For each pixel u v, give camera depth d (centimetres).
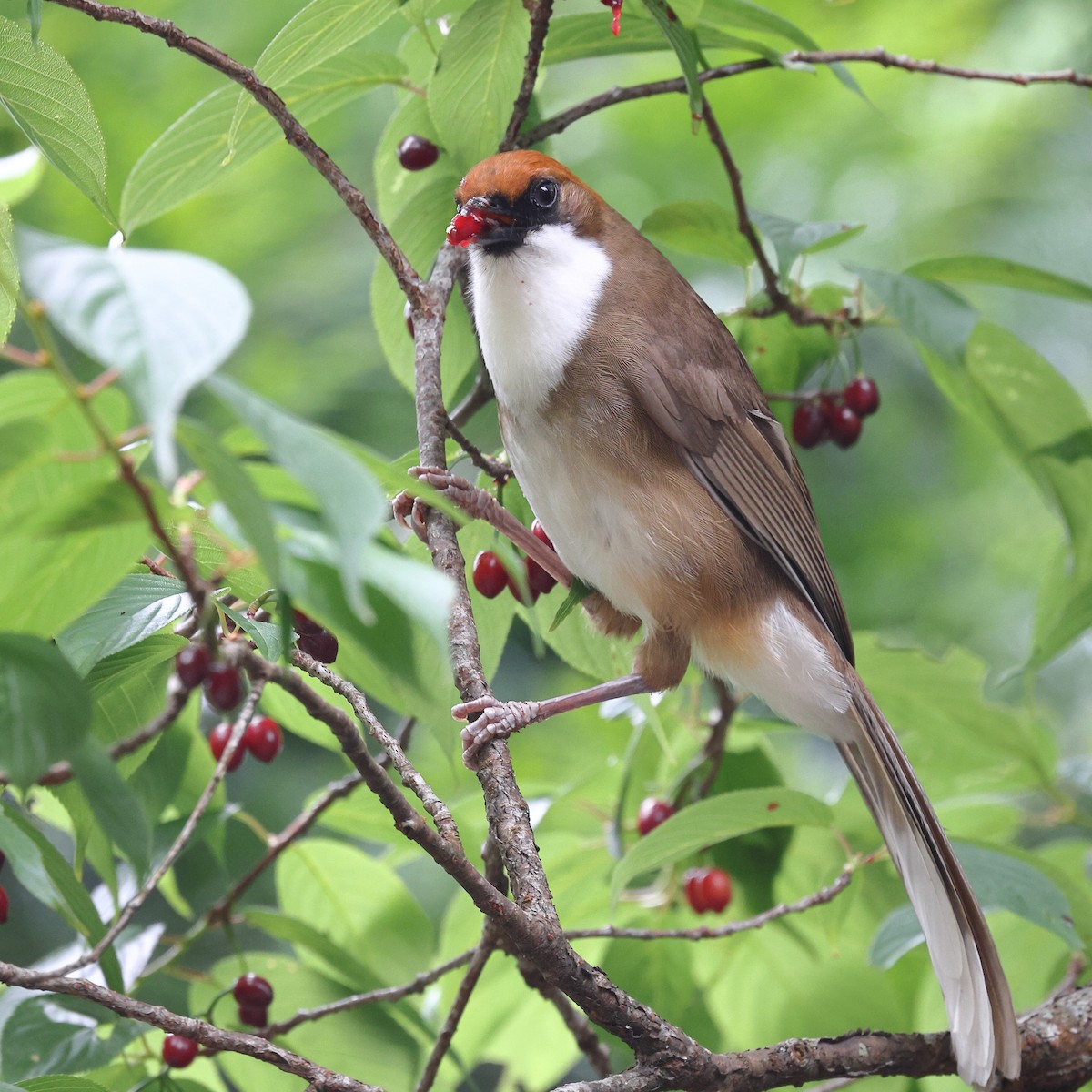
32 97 581
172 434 252
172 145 662
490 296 695
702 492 705
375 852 1215
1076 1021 600
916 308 721
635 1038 504
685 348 710
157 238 1361
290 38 611
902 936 627
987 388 802
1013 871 630
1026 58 1335
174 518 330
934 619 1304
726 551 703
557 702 661
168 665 552
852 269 733
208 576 455
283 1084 675
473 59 690
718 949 783
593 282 702
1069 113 1340
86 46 1329
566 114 745
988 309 1324
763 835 783
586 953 789
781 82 1350
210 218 1384
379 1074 685
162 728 492
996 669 1273
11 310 498
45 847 510
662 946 759
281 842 677
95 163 596
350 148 1375
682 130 1325
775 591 731
